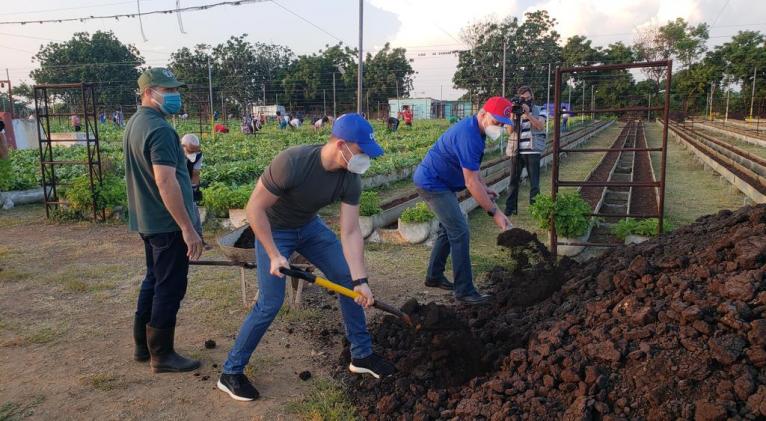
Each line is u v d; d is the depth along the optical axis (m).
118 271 6.65
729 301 3.25
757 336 2.94
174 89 3.88
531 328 4.01
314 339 4.70
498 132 4.86
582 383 3.16
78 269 6.72
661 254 4.34
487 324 4.39
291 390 3.88
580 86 78.75
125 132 3.84
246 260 4.90
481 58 60.44
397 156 19.28
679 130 38.19
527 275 4.98
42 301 5.64
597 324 3.66
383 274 6.47
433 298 5.67
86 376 4.06
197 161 7.83
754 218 4.05
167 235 3.87
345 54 80.25
